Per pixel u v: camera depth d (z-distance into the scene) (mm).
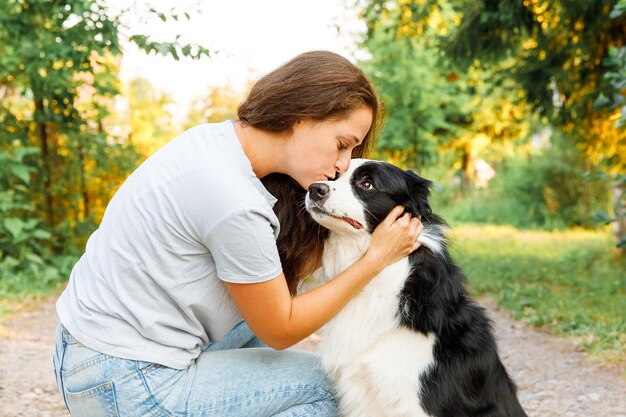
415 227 2381
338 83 2133
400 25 9352
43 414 3354
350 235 2479
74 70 6668
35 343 4703
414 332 2387
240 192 2004
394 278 2414
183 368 2160
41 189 7848
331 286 2256
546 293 6672
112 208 2189
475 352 2438
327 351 2475
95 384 2076
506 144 19797
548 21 7660
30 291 6270
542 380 4109
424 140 13719
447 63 8867
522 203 18969
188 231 2033
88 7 5875
